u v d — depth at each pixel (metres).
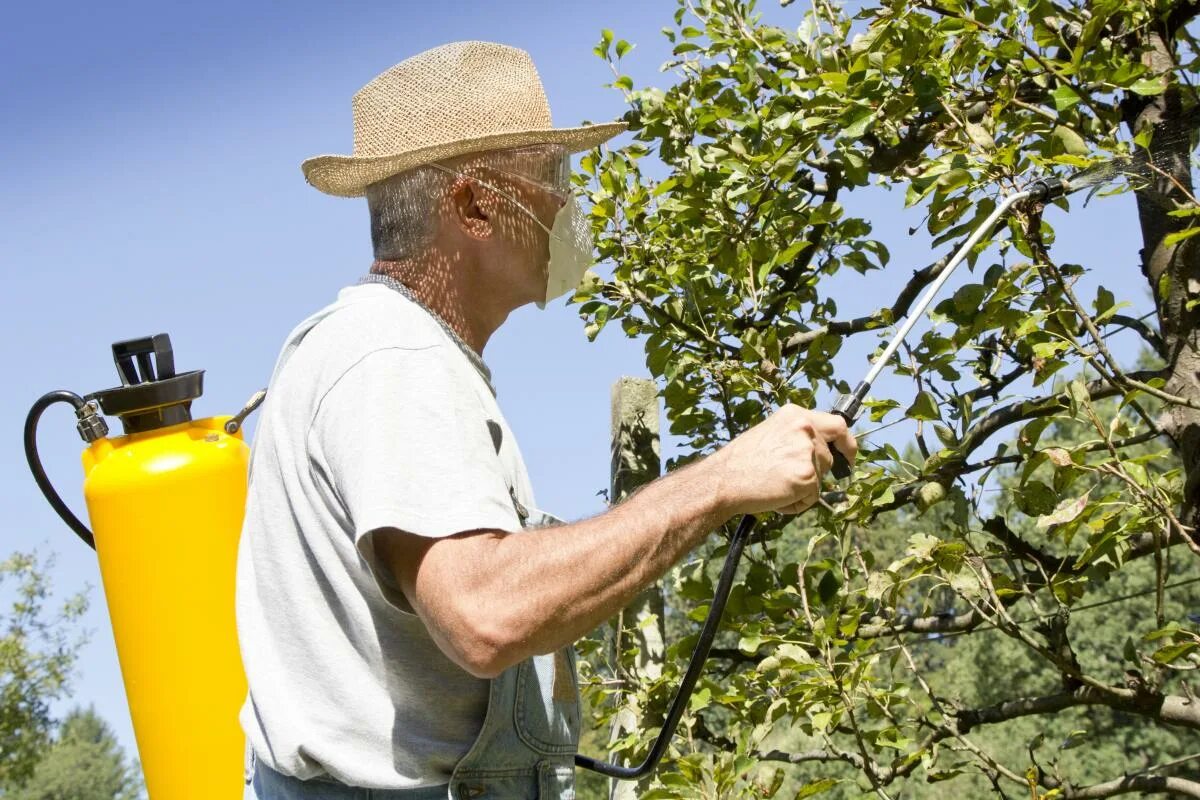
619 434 4.75
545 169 2.18
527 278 2.18
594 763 2.26
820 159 4.30
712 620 2.14
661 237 4.54
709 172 4.27
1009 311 3.39
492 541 1.77
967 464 3.71
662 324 4.40
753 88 4.28
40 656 18.67
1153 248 3.74
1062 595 3.52
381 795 1.89
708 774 3.74
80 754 55.75
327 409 1.88
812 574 3.90
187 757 2.47
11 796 18.83
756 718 3.89
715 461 1.85
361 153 2.19
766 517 4.04
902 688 3.77
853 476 3.55
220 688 2.48
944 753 10.38
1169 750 18.11
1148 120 3.64
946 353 3.49
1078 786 3.75
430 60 2.18
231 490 2.54
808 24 4.32
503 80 2.19
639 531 1.76
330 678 1.89
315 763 1.89
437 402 1.85
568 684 2.08
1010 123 3.74
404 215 2.12
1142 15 3.53
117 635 2.52
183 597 2.48
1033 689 18.89
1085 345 3.58
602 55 4.64
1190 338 3.63
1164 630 3.31
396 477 1.78
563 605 1.72
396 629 1.88
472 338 2.15
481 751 1.92
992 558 3.73
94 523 2.54
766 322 4.41
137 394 2.57
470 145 2.11
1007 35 3.52
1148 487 3.21
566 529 1.78
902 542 16.44
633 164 4.70
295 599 1.92
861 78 3.73
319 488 1.89
